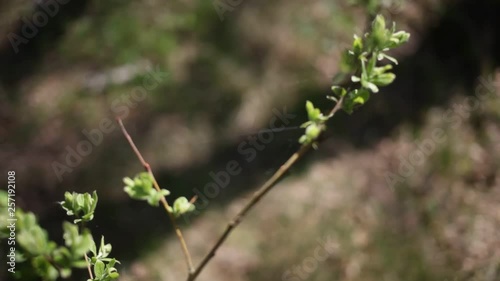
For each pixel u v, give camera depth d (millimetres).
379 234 4383
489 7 5262
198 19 5105
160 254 4176
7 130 4633
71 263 1062
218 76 4867
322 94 4797
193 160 4574
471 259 4348
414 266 4309
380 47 1459
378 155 4695
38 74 4906
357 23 5062
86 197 1337
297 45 4992
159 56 4934
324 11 5137
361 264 4258
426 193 4574
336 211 4422
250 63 4941
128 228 4242
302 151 1602
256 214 4410
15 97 4785
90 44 5000
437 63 5066
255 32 5039
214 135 4672
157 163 4520
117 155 4527
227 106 4770
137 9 5141
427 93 4938
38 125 4645
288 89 4836
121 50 4961
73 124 4645
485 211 4527
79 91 4789
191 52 4969
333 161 4648
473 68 5074
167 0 5184
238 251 4246
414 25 5094
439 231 4445
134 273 4055
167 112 4723
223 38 5035
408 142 4742
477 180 4660
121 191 4398
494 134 4828
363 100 1502
